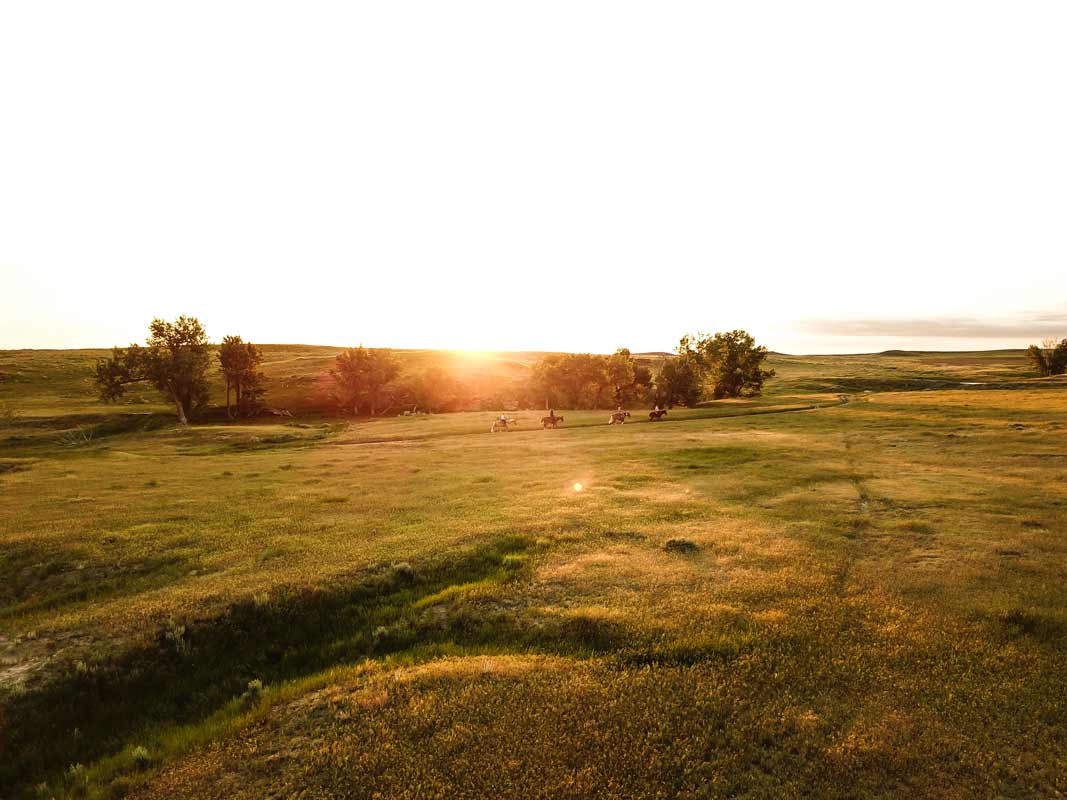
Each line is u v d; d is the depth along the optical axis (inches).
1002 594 589.0
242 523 963.3
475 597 639.8
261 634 596.4
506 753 378.6
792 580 642.8
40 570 764.6
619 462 1533.0
